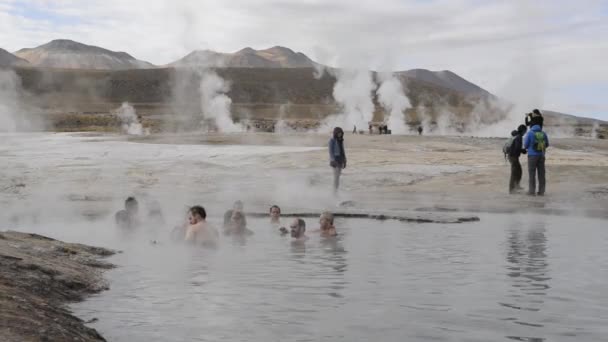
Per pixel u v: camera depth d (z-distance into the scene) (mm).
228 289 6504
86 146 39156
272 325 5090
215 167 26516
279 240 10555
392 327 5031
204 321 5219
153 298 6051
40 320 4590
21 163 27938
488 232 11281
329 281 6910
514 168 19484
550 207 15570
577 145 42219
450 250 9188
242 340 4699
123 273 7422
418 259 8398
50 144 41156
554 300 5949
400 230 11664
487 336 4781
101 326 5086
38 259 7195
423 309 5594
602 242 9961
